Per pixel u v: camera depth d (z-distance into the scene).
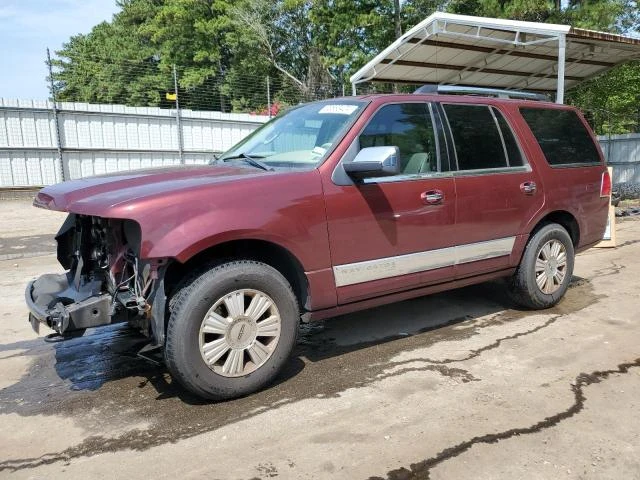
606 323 4.91
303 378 3.84
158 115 18.86
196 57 32.94
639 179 18.98
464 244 4.47
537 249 5.07
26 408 3.51
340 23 23.98
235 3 32.75
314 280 3.67
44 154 17.31
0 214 14.41
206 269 3.34
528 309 5.34
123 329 5.07
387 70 13.02
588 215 5.54
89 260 3.85
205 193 3.29
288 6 26.44
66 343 4.73
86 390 3.76
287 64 33.34
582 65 13.46
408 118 4.23
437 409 3.35
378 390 3.62
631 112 21.38
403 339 4.62
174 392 3.68
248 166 4.07
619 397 3.47
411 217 4.08
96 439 3.09
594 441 2.97
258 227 3.36
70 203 3.39
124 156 18.56
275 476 2.70
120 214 3.05
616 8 18.44
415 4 22.97
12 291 6.70
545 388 3.61
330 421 3.22
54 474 2.76
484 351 4.29
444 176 4.31
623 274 6.75
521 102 5.14
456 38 10.95
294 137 4.27
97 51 42.16
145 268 3.33
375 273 3.96
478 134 4.66
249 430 3.14
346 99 4.31
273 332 3.55
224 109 30.06
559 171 5.19
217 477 2.70
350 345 4.50
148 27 36.22
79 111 17.59
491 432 3.07
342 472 2.72
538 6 17.80
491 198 4.60
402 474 2.70
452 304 5.61
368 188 3.86
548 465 2.75
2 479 2.73
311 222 3.60
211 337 3.37
